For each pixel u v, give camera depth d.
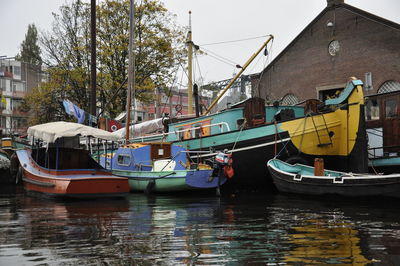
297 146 14.99
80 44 29.66
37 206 11.93
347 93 14.57
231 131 16.00
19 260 5.79
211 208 11.38
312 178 12.98
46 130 14.52
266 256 6.00
